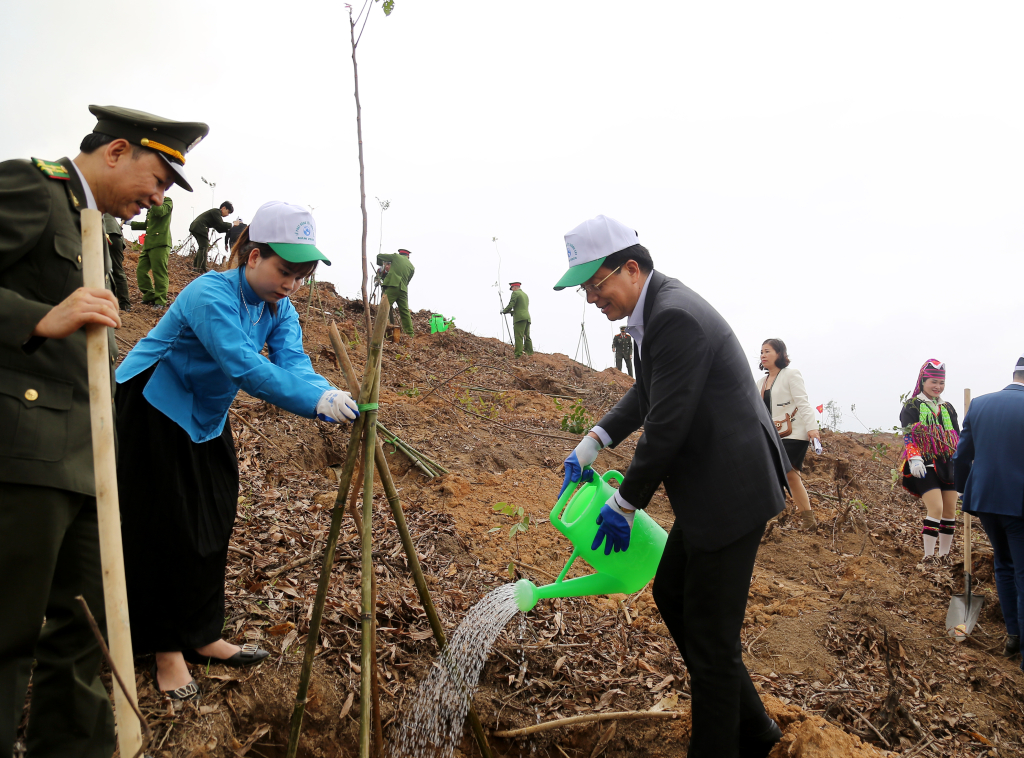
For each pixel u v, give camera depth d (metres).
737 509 2.31
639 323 2.50
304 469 5.00
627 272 2.46
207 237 11.35
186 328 2.36
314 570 3.41
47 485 1.73
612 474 3.03
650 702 3.05
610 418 2.84
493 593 2.78
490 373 11.38
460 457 6.08
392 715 2.72
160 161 1.95
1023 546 3.87
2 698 1.71
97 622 1.96
